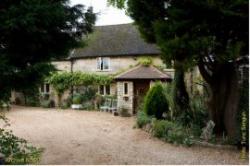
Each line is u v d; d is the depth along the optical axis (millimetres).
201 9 11617
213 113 14688
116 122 21031
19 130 17250
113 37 31656
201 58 13109
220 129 14562
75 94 31422
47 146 13133
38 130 17375
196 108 15992
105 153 12094
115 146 13352
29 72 8883
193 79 19266
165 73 26078
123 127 18609
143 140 14570
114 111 26203
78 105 30328
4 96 8758
